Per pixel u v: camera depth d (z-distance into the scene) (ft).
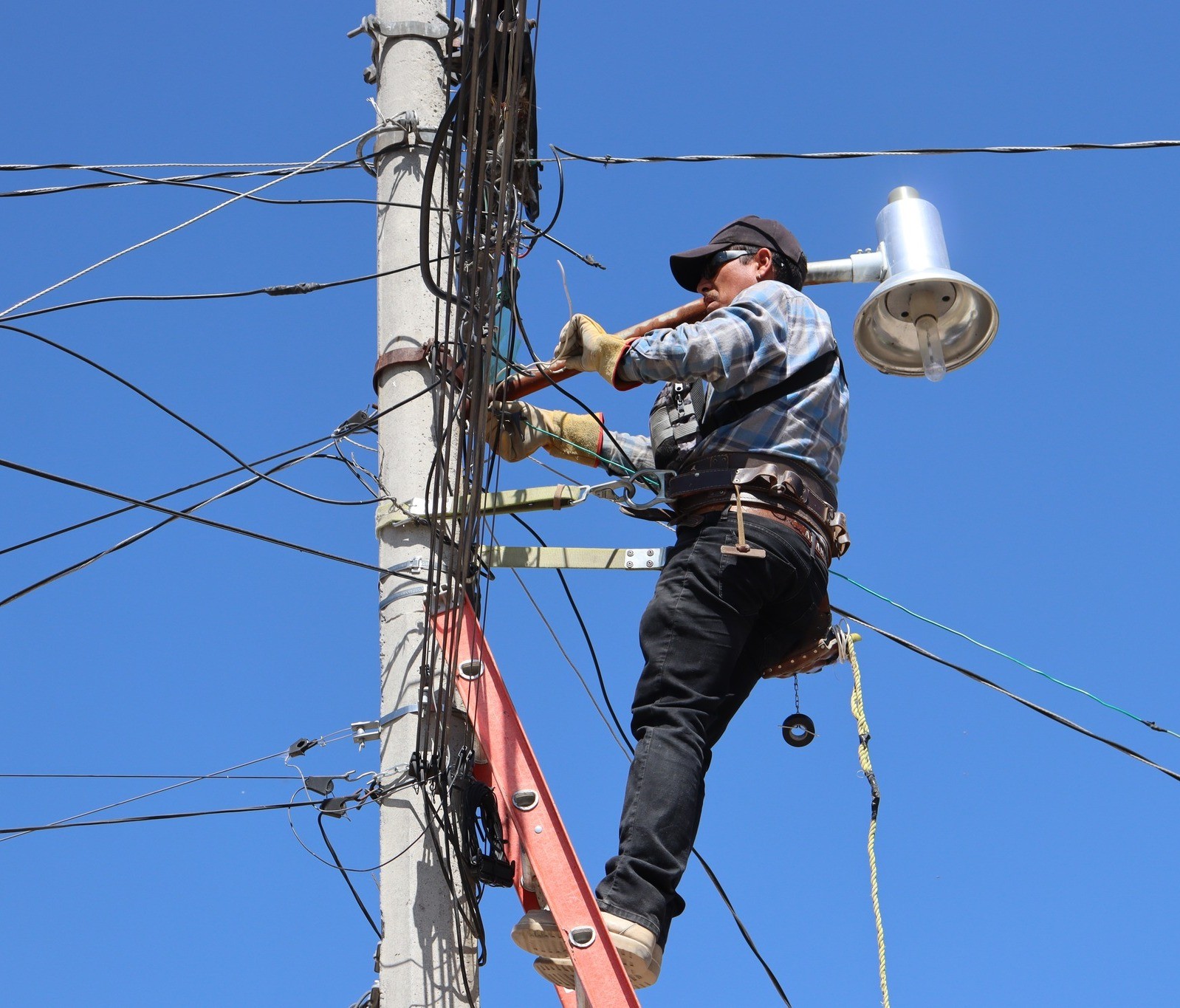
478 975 22.63
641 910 19.22
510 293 22.74
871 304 26.99
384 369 25.49
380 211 26.89
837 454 21.88
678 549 21.42
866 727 25.07
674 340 20.81
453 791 22.16
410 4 27.96
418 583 23.97
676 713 20.26
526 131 25.55
